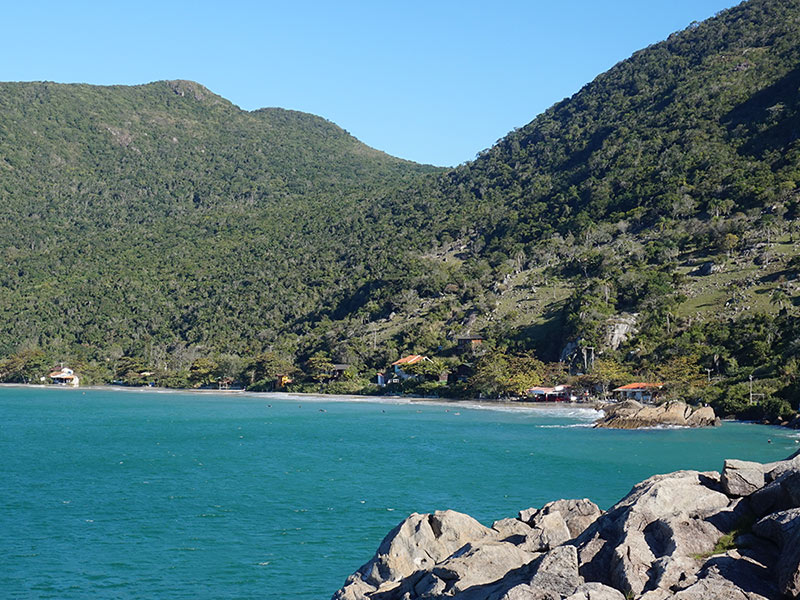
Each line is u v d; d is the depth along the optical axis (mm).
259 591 41906
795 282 162875
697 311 166750
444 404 167250
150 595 41500
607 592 25469
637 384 143125
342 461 84500
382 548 37250
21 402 184500
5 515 58562
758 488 31641
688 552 27625
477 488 67625
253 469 79375
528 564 30328
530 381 164375
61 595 41594
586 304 177625
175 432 116562
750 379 127375
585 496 63906
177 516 58031
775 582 24781
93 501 63562
